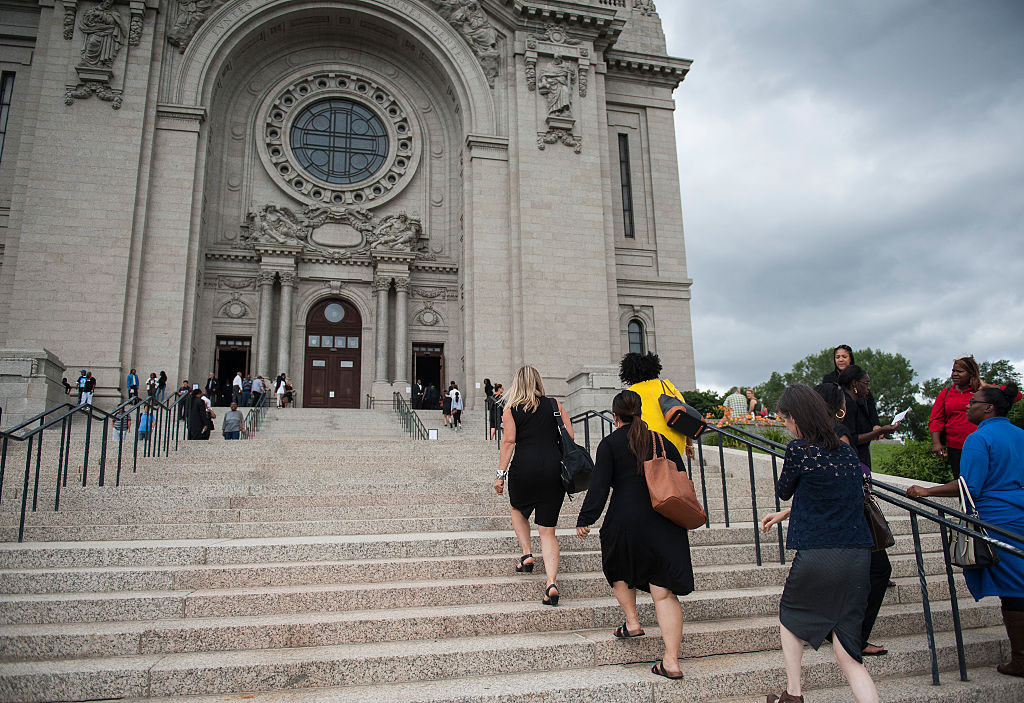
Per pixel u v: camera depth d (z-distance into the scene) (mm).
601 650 5371
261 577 6242
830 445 4844
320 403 28078
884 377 74188
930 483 11828
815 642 4602
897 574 7617
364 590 5949
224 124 29312
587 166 29047
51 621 5477
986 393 5988
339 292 28891
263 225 28094
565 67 29672
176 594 5762
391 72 31797
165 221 24938
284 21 29109
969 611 6598
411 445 14461
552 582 6059
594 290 27938
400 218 29750
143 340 23953
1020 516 5520
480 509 8805
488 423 22000
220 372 28547
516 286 27438
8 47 26438
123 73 25266
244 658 4949
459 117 30609
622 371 6637
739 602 6270
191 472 10328
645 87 33125
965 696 5188
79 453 12484
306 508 8320
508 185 28438
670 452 5387
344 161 30781
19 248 23453
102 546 6629
